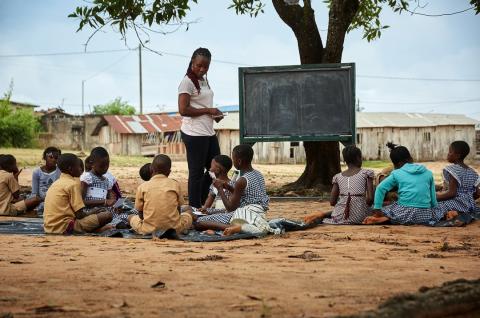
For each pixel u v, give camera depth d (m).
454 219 7.79
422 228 7.43
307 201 12.19
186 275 4.07
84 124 50.94
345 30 13.61
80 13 11.22
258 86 12.91
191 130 9.16
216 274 4.11
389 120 45.25
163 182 7.05
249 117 12.96
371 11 16.62
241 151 7.54
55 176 9.75
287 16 13.84
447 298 2.72
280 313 3.03
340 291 3.55
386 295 3.44
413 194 7.88
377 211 7.96
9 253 5.21
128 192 14.59
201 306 3.19
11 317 2.97
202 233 7.10
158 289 3.61
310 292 3.53
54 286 3.69
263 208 7.53
